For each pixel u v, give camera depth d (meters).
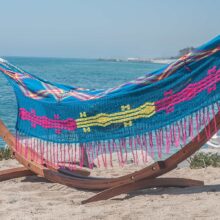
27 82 6.42
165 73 5.55
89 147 5.89
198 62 5.46
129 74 76.75
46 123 6.18
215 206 5.45
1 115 16.56
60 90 6.34
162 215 5.25
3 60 6.63
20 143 6.81
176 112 5.53
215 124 5.49
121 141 5.73
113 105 5.74
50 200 6.03
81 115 5.90
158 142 5.59
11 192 6.38
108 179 6.19
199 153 8.41
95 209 5.57
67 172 6.68
